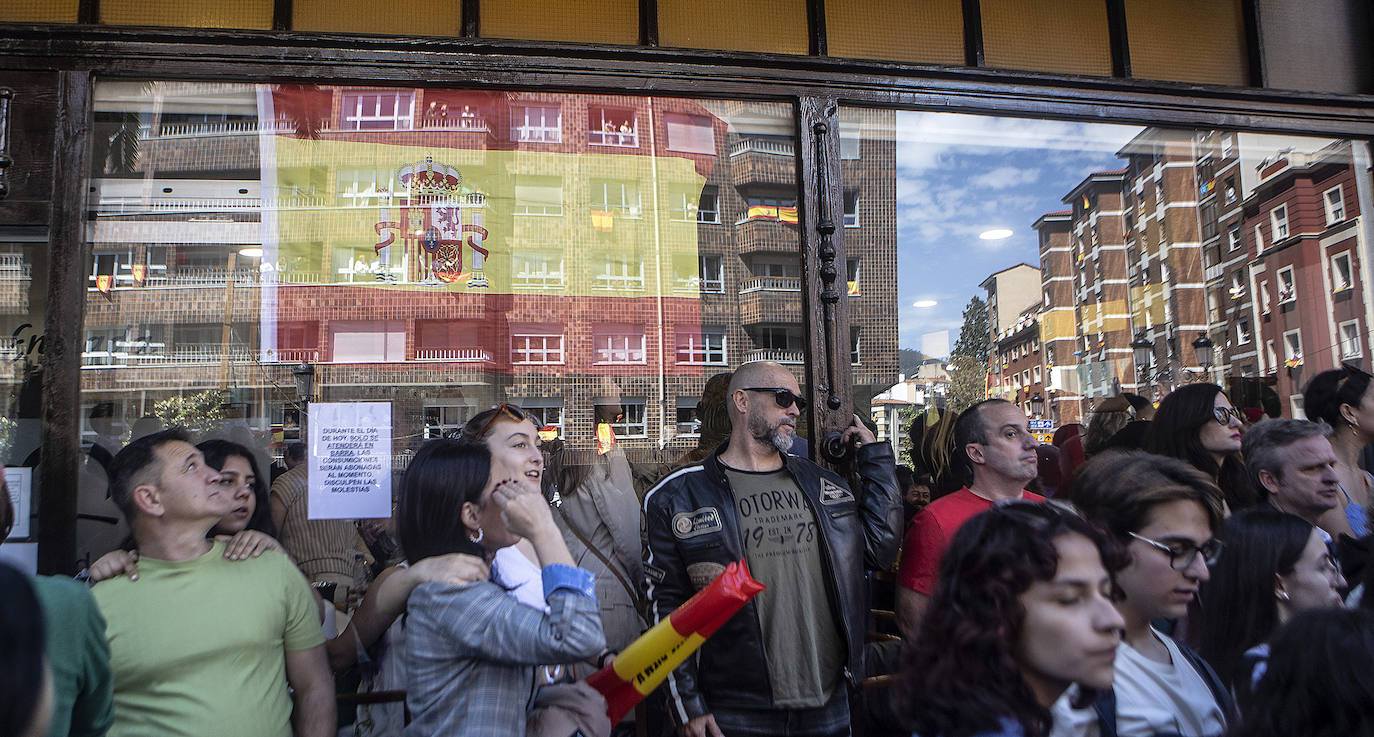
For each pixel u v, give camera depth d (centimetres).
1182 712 156
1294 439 247
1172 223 308
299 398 248
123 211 240
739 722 219
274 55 241
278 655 185
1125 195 303
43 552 212
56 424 217
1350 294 311
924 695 124
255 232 251
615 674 182
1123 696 154
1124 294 302
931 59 286
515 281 266
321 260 255
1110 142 302
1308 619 125
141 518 183
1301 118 300
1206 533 165
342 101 259
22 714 88
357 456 248
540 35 263
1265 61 303
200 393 241
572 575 164
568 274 269
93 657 147
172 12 245
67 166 226
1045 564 121
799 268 269
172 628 172
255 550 190
